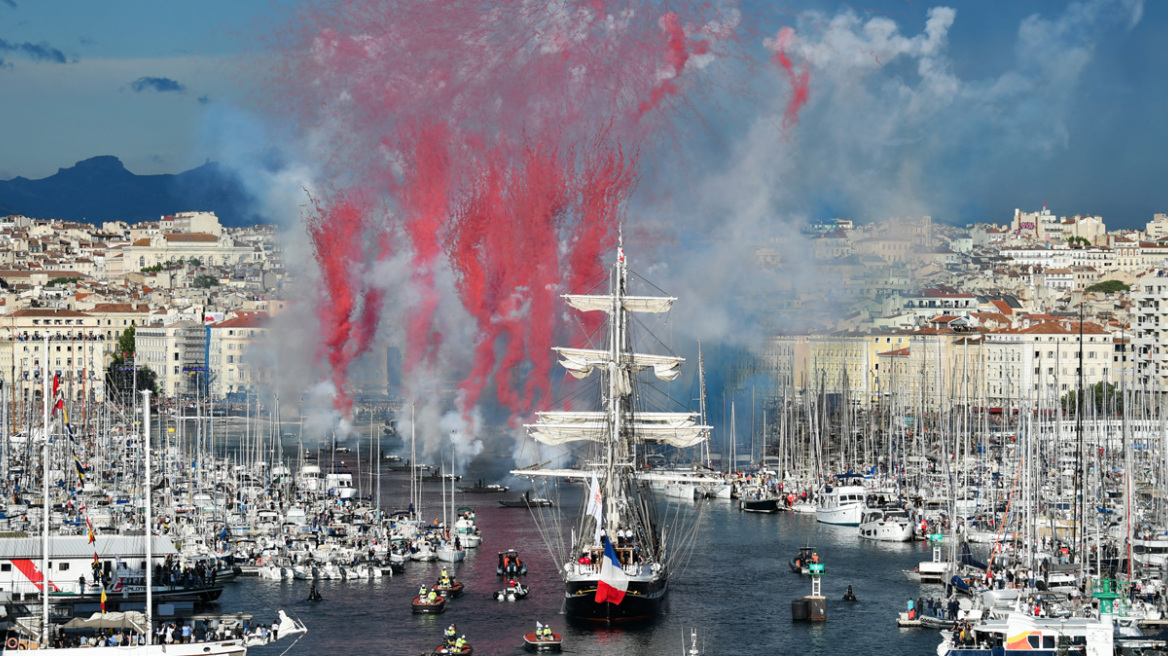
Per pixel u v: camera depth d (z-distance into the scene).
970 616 183.62
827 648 193.00
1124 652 169.38
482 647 192.50
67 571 194.88
